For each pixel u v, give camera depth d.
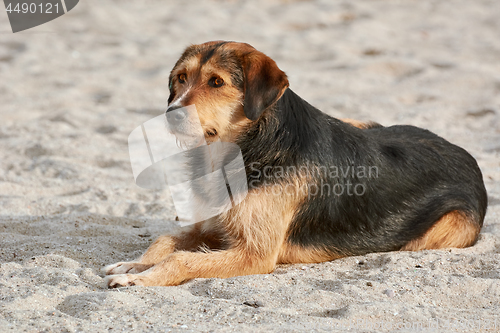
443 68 20.80
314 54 23.08
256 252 7.76
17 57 22.45
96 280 7.27
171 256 7.61
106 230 9.30
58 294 6.62
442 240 8.72
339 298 6.63
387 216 8.52
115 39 25.36
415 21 28.00
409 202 8.68
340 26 27.05
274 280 7.29
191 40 24.94
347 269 7.94
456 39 24.62
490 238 8.99
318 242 8.27
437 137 9.80
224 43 8.32
